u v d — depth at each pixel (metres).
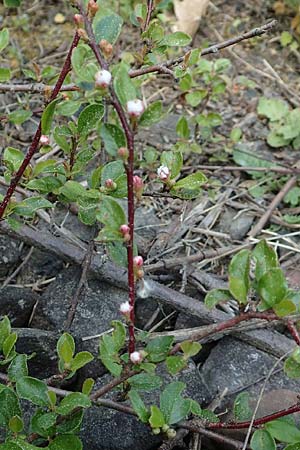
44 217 0.55
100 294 0.52
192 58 0.47
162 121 0.67
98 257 0.52
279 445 0.44
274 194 0.62
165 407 0.40
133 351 0.38
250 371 0.49
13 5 0.55
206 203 0.60
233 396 0.48
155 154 0.60
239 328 0.50
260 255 0.36
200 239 0.58
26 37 0.75
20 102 0.64
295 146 0.66
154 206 0.59
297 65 0.75
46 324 0.51
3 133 0.64
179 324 0.51
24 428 0.44
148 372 0.38
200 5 0.75
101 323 0.50
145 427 0.45
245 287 0.35
